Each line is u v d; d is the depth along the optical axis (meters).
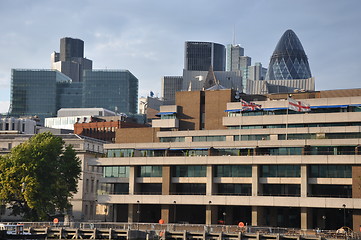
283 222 168.00
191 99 188.50
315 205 154.75
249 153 166.75
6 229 133.38
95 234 137.50
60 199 172.12
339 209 162.38
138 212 171.00
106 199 177.00
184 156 170.88
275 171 162.50
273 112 174.25
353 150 158.25
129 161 176.38
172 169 173.62
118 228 146.00
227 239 131.12
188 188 173.38
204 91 187.88
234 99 184.88
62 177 174.00
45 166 169.38
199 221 175.50
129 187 176.62
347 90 174.62
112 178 180.75
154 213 179.12
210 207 166.75
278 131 169.38
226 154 170.25
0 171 170.25
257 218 161.62
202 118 187.25
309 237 127.25
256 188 162.12
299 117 168.50
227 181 167.12
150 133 187.50
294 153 162.50
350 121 163.50
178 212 177.12
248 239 130.00
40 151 170.25
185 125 188.00
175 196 169.38
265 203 159.88
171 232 134.12
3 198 166.38
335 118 164.88
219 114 183.75
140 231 137.12
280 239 128.62
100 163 180.12
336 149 159.50
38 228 142.25
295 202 156.88
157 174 175.25
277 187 164.12
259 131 171.50
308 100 170.25
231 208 170.50
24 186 163.38
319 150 160.75
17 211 173.25
